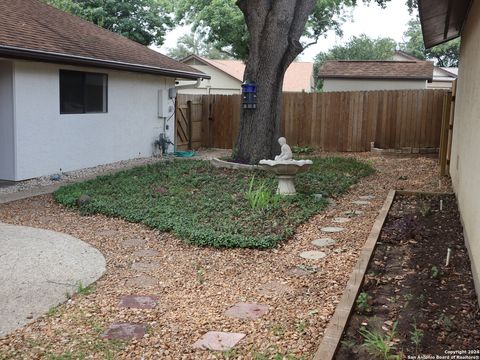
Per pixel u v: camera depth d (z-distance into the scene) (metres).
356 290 4.32
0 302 4.43
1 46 8.75
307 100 16.56
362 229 6.69
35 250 5.94
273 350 3.44
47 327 3.92
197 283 4.88
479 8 5.90
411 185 10.05
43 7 13.88
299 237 6.38
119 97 13.42
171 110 15.98
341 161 13.34
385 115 15.93
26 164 10.32
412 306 4.08
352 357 3.30
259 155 11.83
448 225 6.70
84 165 12.19
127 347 3.55
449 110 11.01
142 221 7.14
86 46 12.01
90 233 6.73
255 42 11.70
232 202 8.05
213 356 3.39
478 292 4.13
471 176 5.64
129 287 4.79
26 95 10.16
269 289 4.68
